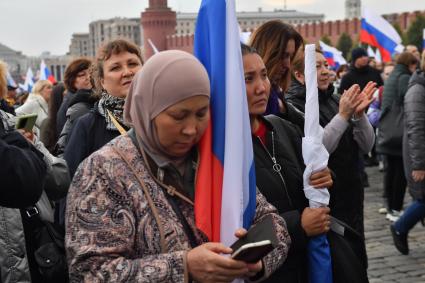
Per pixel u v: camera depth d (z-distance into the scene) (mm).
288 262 2197
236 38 1798
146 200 1579
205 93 1599
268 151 2277
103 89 2994
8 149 1843
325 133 2727
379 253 5055
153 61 1597
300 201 2291
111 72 2891
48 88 6617
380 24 11773
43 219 2281
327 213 2240
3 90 2342
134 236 1568
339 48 45844
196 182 1684
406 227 4867
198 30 1929
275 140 2299
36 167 1903
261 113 2240
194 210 1654
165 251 1553
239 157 1736
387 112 6086
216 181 1734
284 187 2225
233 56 1783
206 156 1709
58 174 2467
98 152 1633
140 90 1600
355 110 2781
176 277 1497
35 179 1876
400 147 5902
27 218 2238
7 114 2240
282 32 2746
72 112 3639
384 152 6047
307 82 2297
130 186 1579
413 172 4680
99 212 1558
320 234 2234
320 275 2221
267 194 2184
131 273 1495
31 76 17641
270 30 2766
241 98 1771
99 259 1517
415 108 4645
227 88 1775
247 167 1803
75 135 2887
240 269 1492
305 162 2264
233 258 1473
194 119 1597
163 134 1588
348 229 2400
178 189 1648
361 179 3043
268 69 2697
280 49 2723
